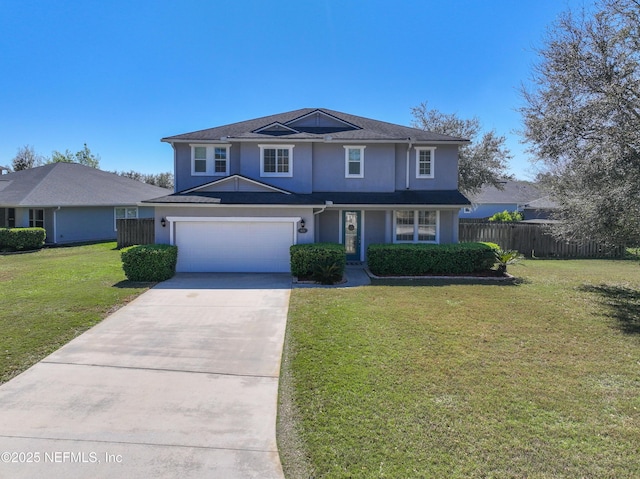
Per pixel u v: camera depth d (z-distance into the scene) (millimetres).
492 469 3445
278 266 13969
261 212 13844
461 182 29812
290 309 8992
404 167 17469
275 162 16625
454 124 31031
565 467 3480
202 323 7984
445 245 14000
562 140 10883
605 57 10000
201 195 14602
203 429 4172
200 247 13828
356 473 3404
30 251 20172
